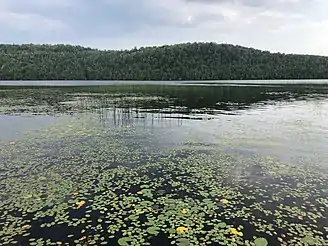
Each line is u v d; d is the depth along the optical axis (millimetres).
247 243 5629
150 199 7582
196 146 13227
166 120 20766
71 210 6961
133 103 32906
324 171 9812
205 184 8648
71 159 11109
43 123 19266
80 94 46844
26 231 6055
